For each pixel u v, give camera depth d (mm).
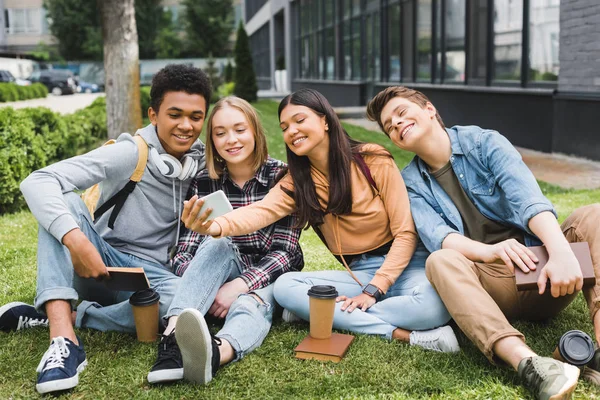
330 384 2107
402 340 2445
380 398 1991
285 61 33562
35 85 29141
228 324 2381
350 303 2543
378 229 2654
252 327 2385
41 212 2271
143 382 2158
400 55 14906
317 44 23656
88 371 2223
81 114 10477
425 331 2422
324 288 2393
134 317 2500
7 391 2096
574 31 8383
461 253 2357
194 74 2592
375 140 10875
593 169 7660
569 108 8578
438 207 2572
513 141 9938
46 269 2287
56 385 2043
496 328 2078
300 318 2697
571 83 8539
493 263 2439
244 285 2598
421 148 2531
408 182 2654
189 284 2455
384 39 15953
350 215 2621
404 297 2455
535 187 2320
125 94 9594
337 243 2697
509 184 2361
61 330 2219
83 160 2463
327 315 2383
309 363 2281
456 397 1978
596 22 7910
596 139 8109
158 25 52812
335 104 21125
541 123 9203
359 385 2100
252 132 2686
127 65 9562
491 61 10477
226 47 54156
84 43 49750
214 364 2141
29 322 2660
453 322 2592
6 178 5945
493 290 2418
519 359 1996
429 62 13086
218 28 52844
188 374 2115
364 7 17672
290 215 2771
